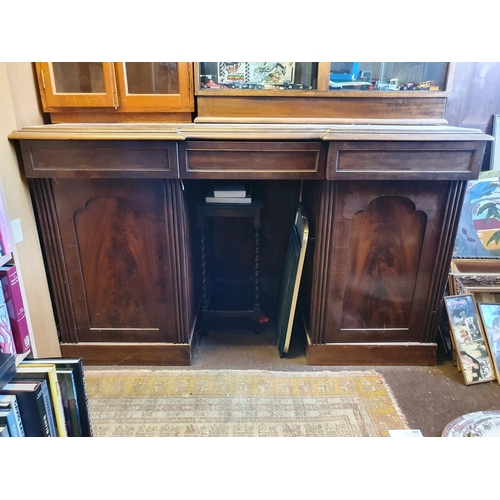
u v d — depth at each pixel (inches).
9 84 55.6
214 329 84.3
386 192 60.8
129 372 69.2
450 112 79.4
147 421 58.1
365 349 70.7
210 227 88.5
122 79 65.0
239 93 66.6
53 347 68.4
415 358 71.2
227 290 96.0
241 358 74.0
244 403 61.8
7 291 45.3
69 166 57.2
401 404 62.0
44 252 65.3
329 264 65.4
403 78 68.0
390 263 65.9
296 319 88.7
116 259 65.7
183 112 67.9
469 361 68.0
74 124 63.4
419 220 63.2
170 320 69.2
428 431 56.6
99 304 68.3
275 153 58.1
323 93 66.6
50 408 44.1
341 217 62.4
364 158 56.9
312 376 68.4
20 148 56.9
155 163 57.5
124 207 62.6
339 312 68.6
